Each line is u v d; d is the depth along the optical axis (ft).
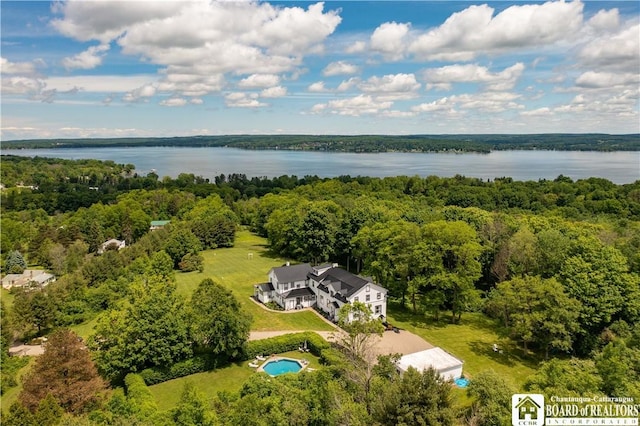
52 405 100.78
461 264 209.67
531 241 218.79
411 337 188.96
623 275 172.76
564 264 187.52
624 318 171.12
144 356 149.38
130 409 116.06
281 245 348.18
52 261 333.62
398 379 98.37
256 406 105.50
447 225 219.61
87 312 229.86
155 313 155.43
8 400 147.54
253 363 166.40
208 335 161.58
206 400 119.44
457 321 211.61
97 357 149.69
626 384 105.70
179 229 355.97
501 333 192.24
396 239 223.92
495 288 231.50
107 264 276.00
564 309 158.71
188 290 257.75
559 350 172.55
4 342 184.44
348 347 137.59
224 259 341.21
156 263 275.39
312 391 112.47
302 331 195.52
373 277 249.55
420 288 243.81
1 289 294.25
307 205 370.94
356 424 89.66
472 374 154.92
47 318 213.05
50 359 124.57
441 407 82.28
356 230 298.97
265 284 245.04
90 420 103.24
